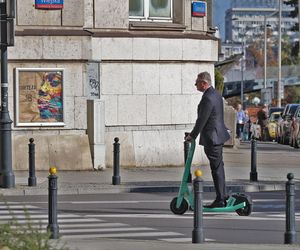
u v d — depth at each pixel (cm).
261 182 2628
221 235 1608
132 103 3003
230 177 2778
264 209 2019
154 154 3027
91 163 2898
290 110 5403
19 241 1170
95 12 2958
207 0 3388
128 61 2995
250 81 10631
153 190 2462
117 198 2281
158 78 3041
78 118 2909
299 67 11300
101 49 2955
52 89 2881
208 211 1847
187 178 1894
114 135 2983
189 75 3109
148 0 3095
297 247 1407
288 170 3081
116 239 1541
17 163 2853
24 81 2856
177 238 1569
